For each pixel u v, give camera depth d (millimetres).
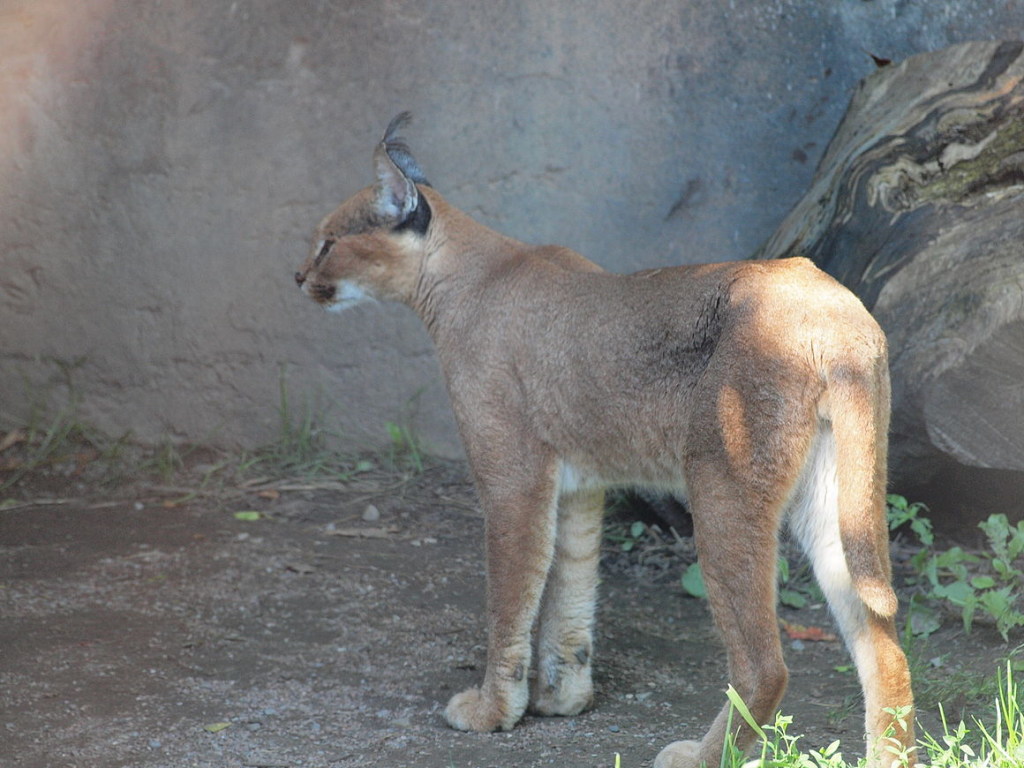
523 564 9648
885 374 7984
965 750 7527
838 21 15797
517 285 9953
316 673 10828
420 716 9977
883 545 7828
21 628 11516
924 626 11328
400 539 14562
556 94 16375
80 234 17281
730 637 8055
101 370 17547
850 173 12977
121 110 16984
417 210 10570
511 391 9727
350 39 16594
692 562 13812
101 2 16828
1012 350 10555
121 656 10977
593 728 9719
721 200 16266
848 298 8070
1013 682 9492
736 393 7992
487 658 10258
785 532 8672
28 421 17609
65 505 15703
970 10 15555
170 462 16906
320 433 17281
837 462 7633
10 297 17500
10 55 17047
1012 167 12398
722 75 16078
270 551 13977
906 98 13750
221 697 10242
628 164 16375
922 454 11688
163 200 17094
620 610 12555
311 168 16844
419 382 17031
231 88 16797
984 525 11508
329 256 10891
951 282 11219
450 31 16438
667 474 9016
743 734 7973
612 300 9297
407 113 11500
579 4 16188
